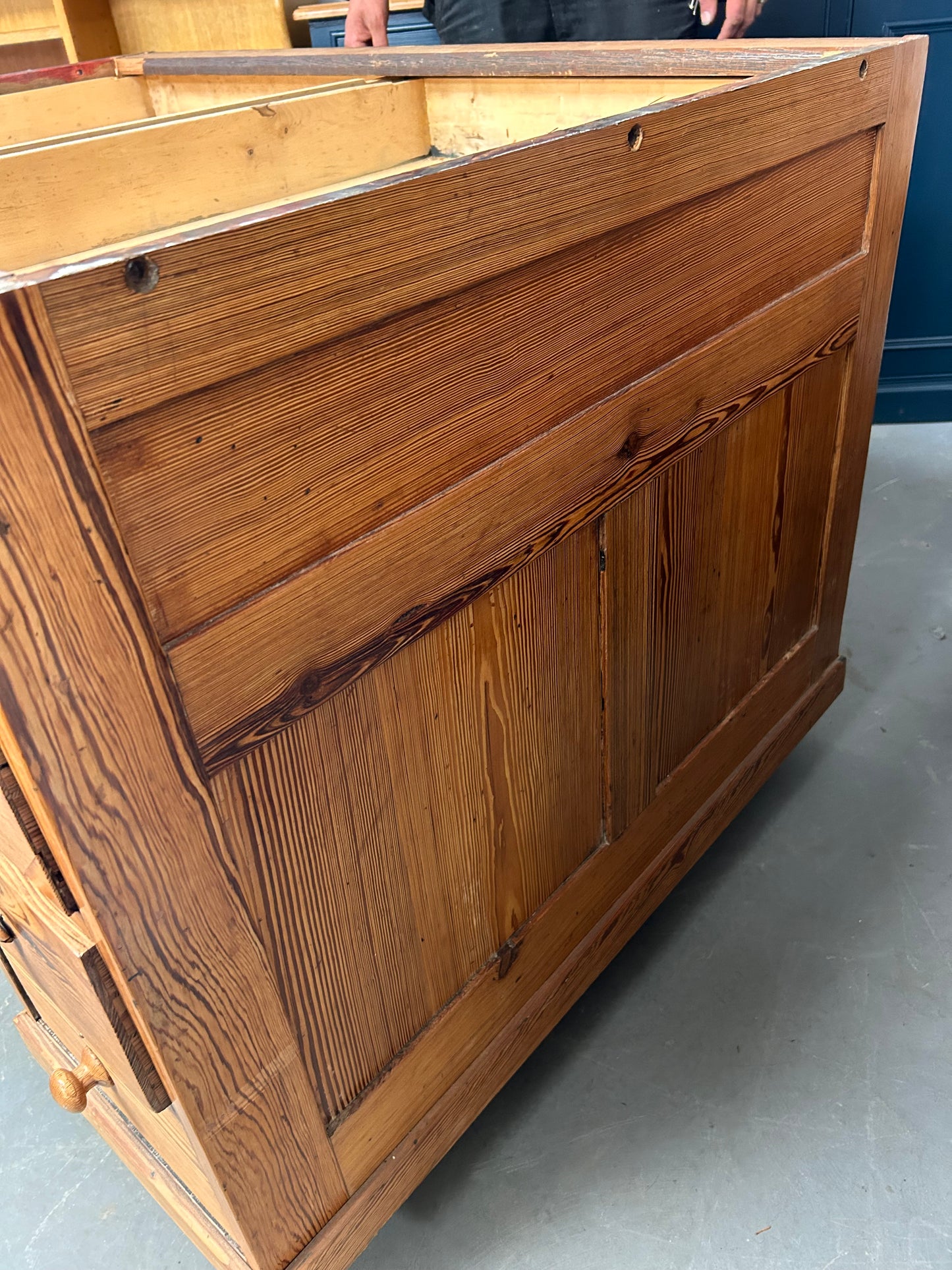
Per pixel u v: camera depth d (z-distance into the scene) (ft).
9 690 1.45
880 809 4.56
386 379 1.86
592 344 2.36
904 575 6.04
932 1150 3.23
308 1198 2.55
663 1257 3.03
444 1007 2.87
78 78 5.11
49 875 1.82
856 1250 2.99
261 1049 2.21
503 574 2.38
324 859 2.19
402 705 2.25
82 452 1.41
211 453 1.61
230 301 1.52
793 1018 3.69
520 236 1.99
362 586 1.98
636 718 3.26
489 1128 3.44
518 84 3.82
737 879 4.29
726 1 5.21
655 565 2.99
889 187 3.36
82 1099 2.70
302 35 7.51
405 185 1.70
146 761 1.69
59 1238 3.31
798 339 3.22
